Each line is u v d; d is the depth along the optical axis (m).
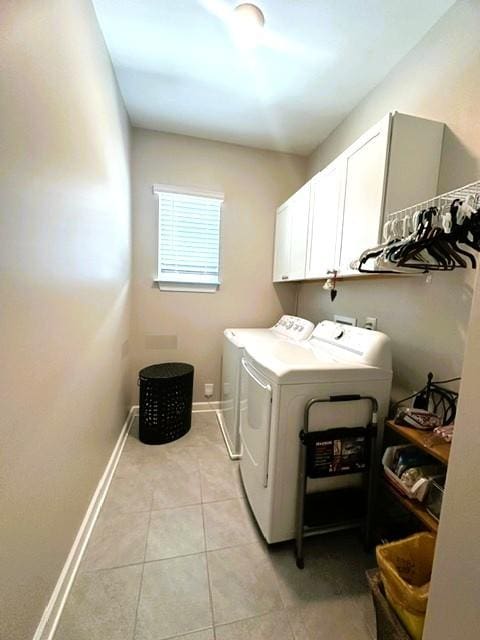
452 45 1.27
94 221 1.41
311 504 1.38
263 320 2.91
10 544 0.75
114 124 1.80
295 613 1.07
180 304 2.70
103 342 1.62
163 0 1.32
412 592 0.84
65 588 1.09
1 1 0.65
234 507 1.59
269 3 1.31
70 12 1.07
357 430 1.32
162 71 1.78
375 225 1.31
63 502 1.09
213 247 2.73
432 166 1.31
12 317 0.74
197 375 2.80
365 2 1.29
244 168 2.70
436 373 1.34
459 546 0.65
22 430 0.80
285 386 1.24
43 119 0.87
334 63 1.66
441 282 1.31
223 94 1.98
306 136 2.47
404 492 1.14
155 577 1.18
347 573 1.23
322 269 1.84
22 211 0.77
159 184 2.51
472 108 1.18
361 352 1.44
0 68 0.66
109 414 1.80
